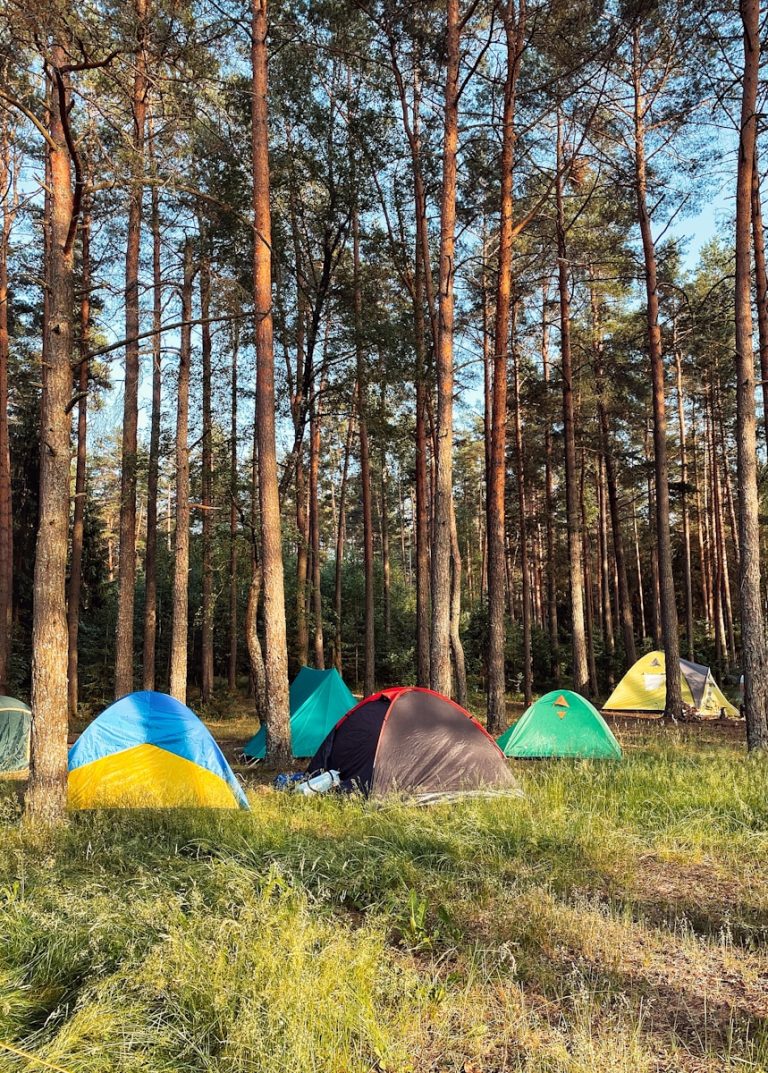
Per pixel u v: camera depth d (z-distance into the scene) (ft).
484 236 67.87
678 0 42.80
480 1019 11.62
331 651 96.84
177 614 50.80
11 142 41.04
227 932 13.02
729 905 17.15
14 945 13.38
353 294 58.18
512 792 28.66
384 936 14.08
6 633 57.41
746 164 39.65
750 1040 11.26
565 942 14.99
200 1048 10.32
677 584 128.47
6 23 23.66
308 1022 10.71
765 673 38.40
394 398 66.23
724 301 64.90
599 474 100.83
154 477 55.21
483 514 141.59
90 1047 9.82
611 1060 10.27
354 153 53.67
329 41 51.26
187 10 33.22
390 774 28.94
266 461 39.32
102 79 36.27
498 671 44.91
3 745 44.14
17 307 65.57
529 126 47.75
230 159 48.11
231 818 24.17
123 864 18.84
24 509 82.12
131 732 28.99
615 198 59.67
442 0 44.93
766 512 96.58
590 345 76.02
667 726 54.65
